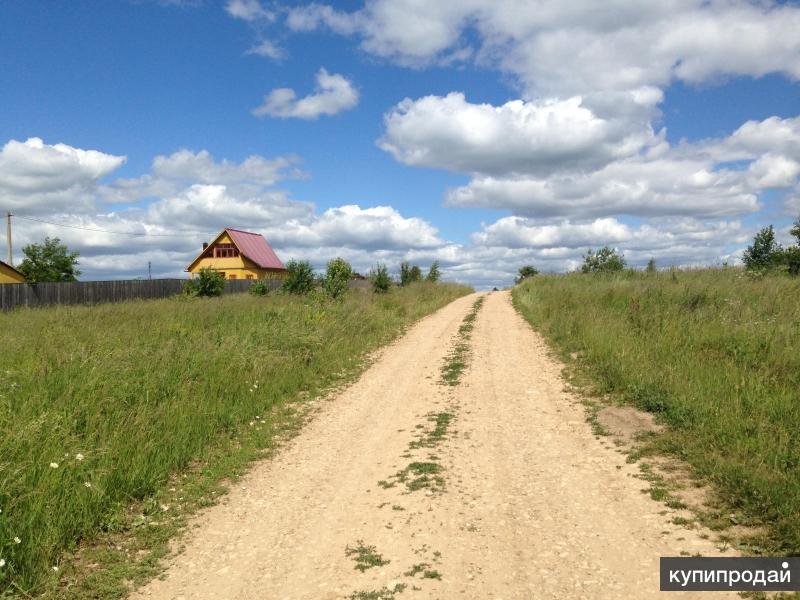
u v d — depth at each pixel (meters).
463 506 5.53
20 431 5.86
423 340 17.30
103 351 10.23
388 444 7.72
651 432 7.12
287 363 12.14
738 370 8.27
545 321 17.69
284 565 4.57
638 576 4.05
